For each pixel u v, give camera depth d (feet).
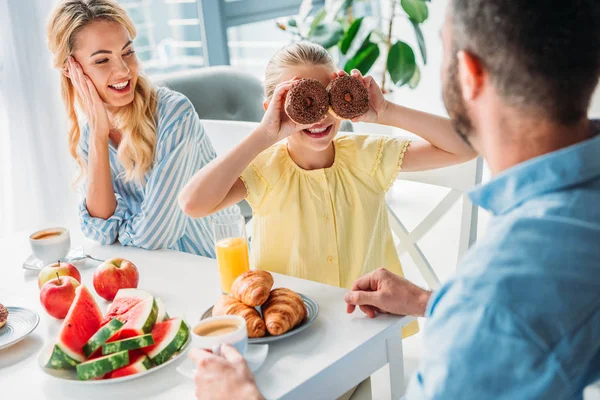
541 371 2.15
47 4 9.93
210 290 4.73
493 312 2.18
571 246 2.20
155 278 5.00
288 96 4.71
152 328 3.89
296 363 3.65
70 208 10.57
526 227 2.26
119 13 5.95
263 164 5.28
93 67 5.86
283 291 4.04
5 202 10.29
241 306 3.92
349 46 12.00
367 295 4.06
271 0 15.03
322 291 4.48
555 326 2.15
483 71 2.43
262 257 5.33
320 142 5.00
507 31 2.31
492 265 2.24
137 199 6.33
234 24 14.46
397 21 14.93
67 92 6.34
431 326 2.38
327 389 3.65
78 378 3.63
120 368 3.62
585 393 2.24
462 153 5.36
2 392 3.64
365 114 5.23
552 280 2.16
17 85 9.91
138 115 6.08
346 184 5.33
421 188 11.32
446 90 2.61
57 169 10.34
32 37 9.84
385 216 5.49
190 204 4.85
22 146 10.09
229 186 4.88
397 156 5.37
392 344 4.04
